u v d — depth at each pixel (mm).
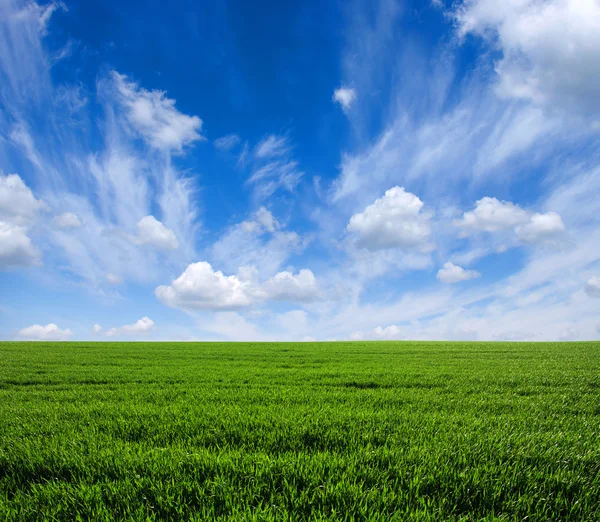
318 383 11555
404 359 19188
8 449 5070
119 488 3836
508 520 3295
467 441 5277
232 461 4500
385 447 4938
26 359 18719
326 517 3336
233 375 13109
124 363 17359
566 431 5906
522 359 18781
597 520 3375
